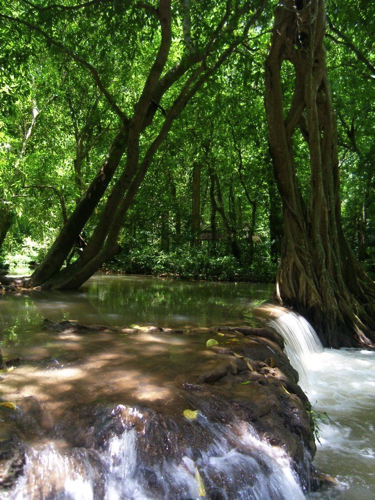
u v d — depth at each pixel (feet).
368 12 39.63
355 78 52.44
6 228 66.39
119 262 74.38
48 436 9.84
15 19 34.58
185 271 64.18
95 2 33.01
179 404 11.31
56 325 21.01
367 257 86.28
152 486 9.15
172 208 84.94
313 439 13.50
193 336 19.77
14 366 14.20
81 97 62.85
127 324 22.84
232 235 72.54
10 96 42.34
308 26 34.42
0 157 57.72
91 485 8.63
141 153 72.18
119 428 10.00
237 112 57.47
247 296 39.63
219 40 34.96
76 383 12.70
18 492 7.80
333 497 11.88
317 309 33.40
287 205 36.63
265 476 10.28
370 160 66.74
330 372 25.35
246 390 13.26
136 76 62.54
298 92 37.27
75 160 67.82
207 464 9.96
